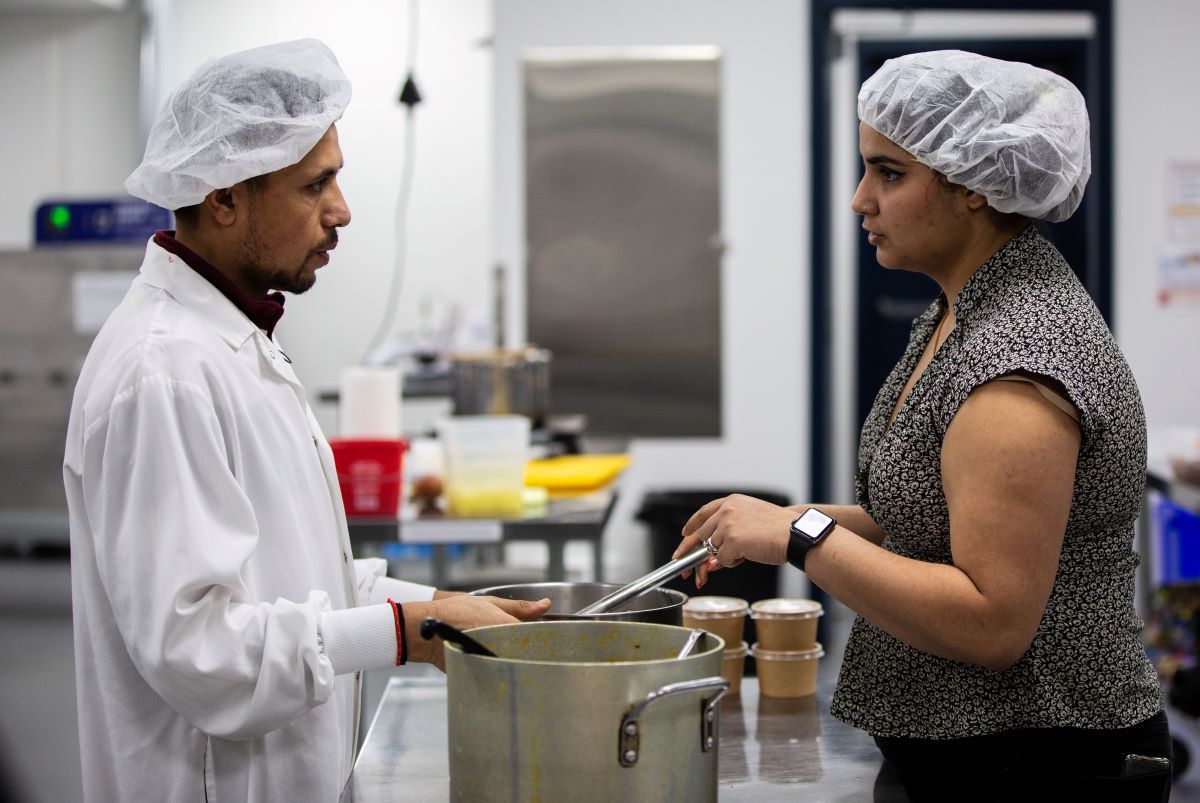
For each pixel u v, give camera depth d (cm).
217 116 145
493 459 288
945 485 132
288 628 134
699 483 539
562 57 524
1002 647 126
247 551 135
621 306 534
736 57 522
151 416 134
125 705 143
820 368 530
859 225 588
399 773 150
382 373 316
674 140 527
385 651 138
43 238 506
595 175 529
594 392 539
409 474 320
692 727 114
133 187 151
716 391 535
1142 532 426
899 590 128
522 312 536
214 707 133
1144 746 138
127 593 132
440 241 608
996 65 142
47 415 517
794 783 146
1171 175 515
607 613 137
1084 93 543
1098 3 512
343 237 609
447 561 510
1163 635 405
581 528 279
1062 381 125
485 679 113
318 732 151
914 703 143
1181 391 521
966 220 143
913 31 557
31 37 620
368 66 603
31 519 524
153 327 141
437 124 605
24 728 368
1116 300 521
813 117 521
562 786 110
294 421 155
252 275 154
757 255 530
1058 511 125
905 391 152
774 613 178
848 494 600
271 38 604
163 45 609
